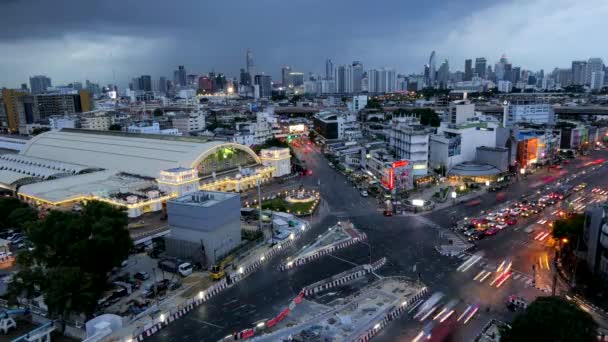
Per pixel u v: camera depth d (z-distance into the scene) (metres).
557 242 109.25
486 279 91.00
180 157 170.12
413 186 169.88
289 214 137.12
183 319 78.31
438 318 76.12
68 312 74.62
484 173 176.25
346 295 85.81
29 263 88.81
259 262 103.38
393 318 76.44
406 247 110.44
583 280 88.19
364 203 153.38
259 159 196.25
